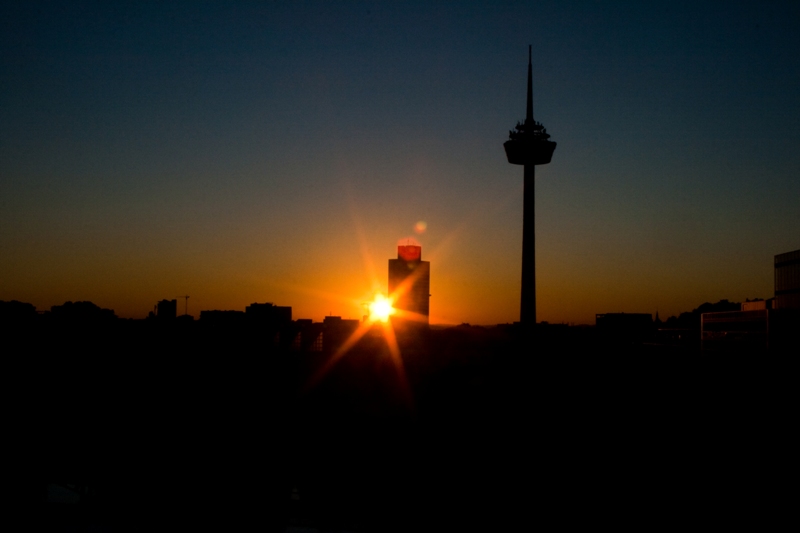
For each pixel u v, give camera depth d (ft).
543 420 189.16
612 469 120.26
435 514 104.88
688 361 223.92
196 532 100.73
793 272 206.18
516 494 111.55
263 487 126.93
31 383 228.63
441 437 177.88
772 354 158.51
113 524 104.12
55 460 152.87
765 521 89.30
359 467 144.36
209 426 200.44
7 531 99.50
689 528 88.99
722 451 119.55
